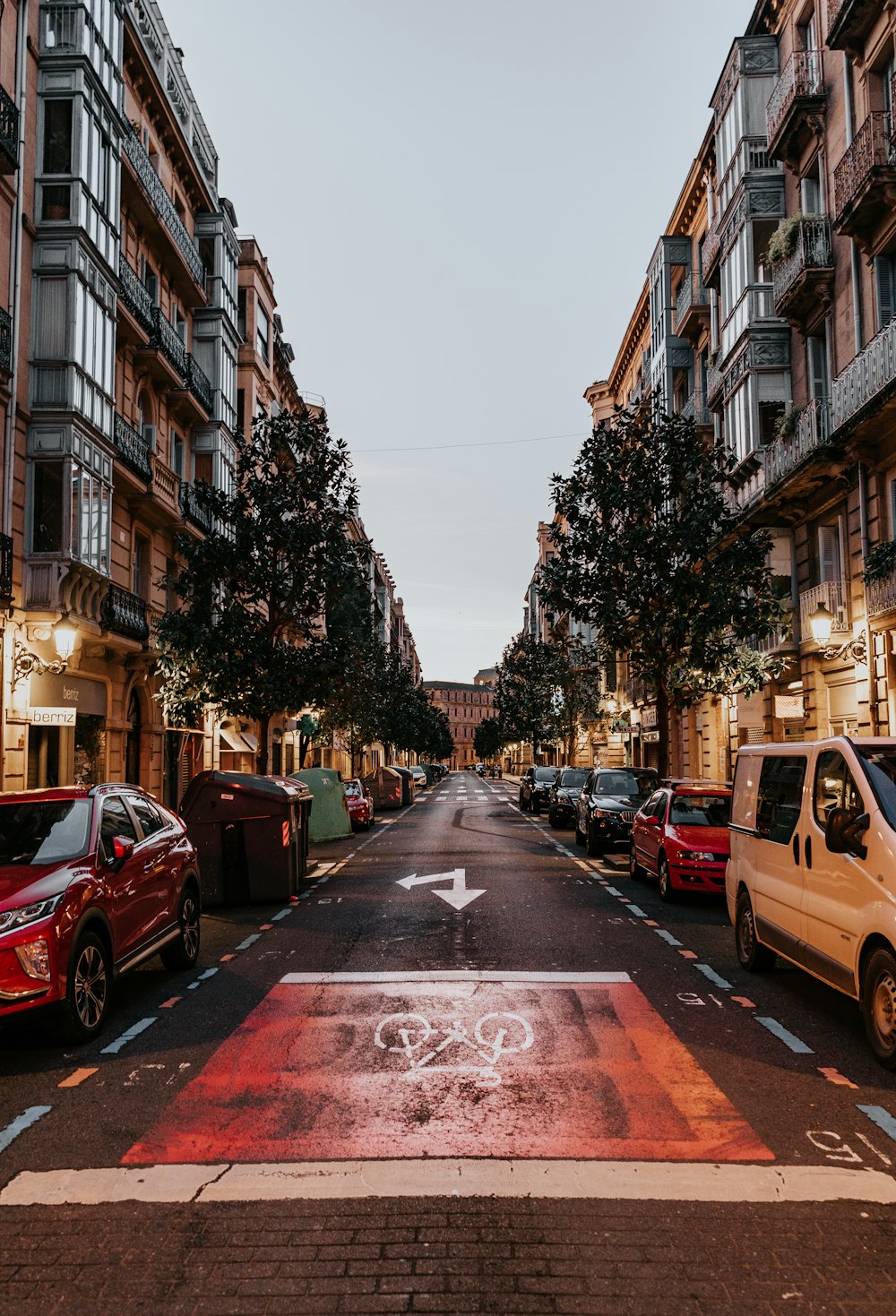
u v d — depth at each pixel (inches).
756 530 952.9
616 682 1932.8
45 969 260.4
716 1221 162.1
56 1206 169.3
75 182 726.5
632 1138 197.6
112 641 802.8
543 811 1517.0
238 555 846.5
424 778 3070.9
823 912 284.5
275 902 547.8
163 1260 150.3
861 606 778.8
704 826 547.2
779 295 914.1
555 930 444.8
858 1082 233.6
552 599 853.2
